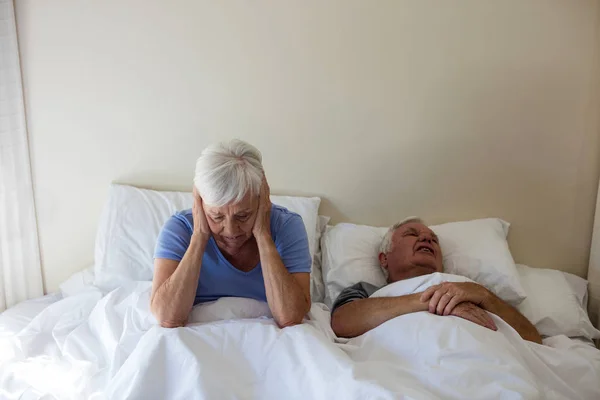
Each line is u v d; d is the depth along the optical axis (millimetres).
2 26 2141
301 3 2174
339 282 2088
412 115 2260
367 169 2312
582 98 2213
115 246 2117
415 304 1710
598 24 2150
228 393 1382
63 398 1510
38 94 2234
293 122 2275
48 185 2312
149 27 2193
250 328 1523
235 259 1740
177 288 1571
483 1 2158
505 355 1493
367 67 2223
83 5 2172
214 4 2174
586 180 2273
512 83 2219
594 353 1733
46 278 2387
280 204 2229
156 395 1386
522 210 2326
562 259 2354
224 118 2273
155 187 2326
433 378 1420
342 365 1393
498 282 2029
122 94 2246
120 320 1739
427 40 2197
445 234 2195
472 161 2293
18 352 1733
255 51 2215
